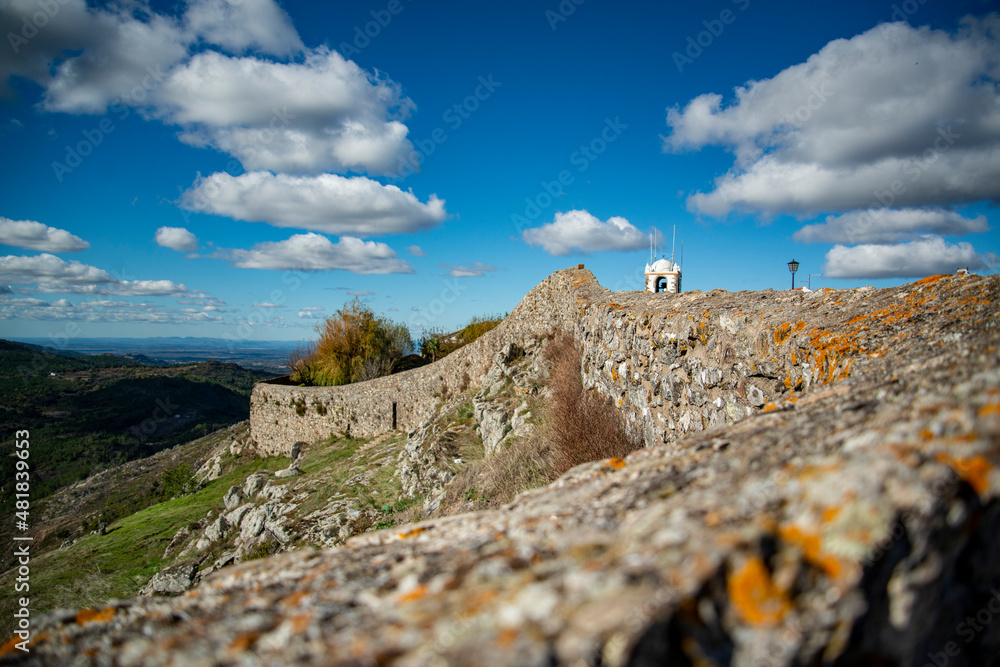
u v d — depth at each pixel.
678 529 1.51
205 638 1.76
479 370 19.56
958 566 1.54
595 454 8.83
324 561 2.62
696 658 1.21
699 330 6.68
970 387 1.86
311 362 33.34
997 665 1.67
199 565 15.20
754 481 1.80
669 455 3.03
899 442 1.61
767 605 1.27
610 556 1.51
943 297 4.44
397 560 2.38
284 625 1.73
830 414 2.54
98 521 23.56
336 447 23.88
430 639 1.36
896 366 3.13
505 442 12.53
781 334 5.20
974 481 1.48
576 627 1.22
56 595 15.24
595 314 11.80
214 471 29.94
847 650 1.33
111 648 1.93
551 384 14.52
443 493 12.12
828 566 1.33
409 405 21.98
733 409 5.83
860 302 5.19
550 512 2.51
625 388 9.40
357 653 1.39
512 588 1.53
